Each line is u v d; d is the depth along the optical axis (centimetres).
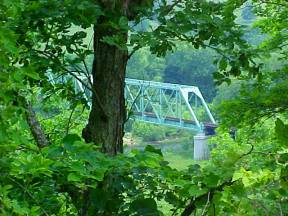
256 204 354
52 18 565
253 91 794
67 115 944
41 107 862
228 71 687
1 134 299
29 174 338
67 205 494
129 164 404
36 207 308
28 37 587
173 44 603
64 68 630
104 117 634
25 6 509
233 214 350
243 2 771
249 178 344
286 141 372
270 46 851
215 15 654
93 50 645
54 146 367
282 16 952
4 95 304
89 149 372
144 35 572
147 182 433
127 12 617
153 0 646
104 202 417
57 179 394
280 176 358
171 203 428
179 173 420
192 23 600
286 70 823
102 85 636
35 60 591
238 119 845
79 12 564
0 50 306
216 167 396
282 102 798
